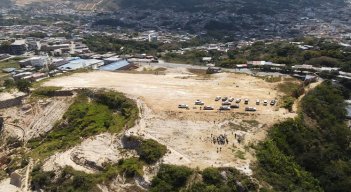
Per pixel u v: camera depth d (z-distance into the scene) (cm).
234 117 13875
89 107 16588
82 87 18075
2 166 14150
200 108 14712
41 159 13275
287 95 16062
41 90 18250
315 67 19762
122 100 16050
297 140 12775
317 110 14688
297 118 13700
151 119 14062
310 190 10875
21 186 12375
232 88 17088
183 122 13725
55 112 16875
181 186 10594
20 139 15700
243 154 11594
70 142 14212
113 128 14238
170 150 11925
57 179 11988
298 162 12112
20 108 17500
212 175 10500
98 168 12100
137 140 12675
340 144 13538
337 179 11644
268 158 11475
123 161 12025
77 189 11325
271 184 10444
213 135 12744
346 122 14988
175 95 16312
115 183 11275
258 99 15575
